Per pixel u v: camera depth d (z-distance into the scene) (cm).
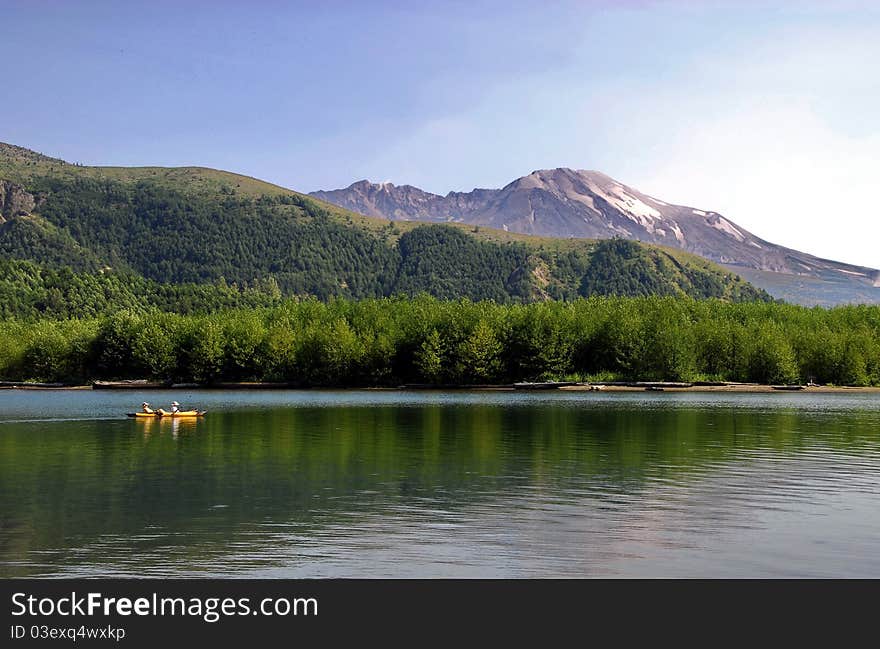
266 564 4022
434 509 5097
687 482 6006
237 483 6006
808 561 4053
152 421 11188
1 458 7369
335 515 4944
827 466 6781
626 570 3947
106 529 4631
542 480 6109
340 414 12462
